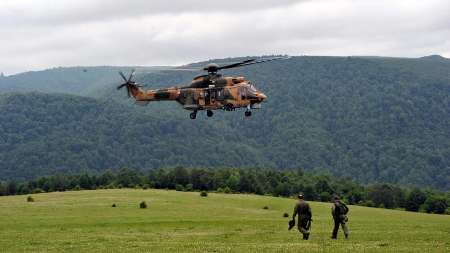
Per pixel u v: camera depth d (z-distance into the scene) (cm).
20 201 12156
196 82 8019
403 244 4619
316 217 9425
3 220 8044
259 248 4397
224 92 7806
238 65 7681
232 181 19625
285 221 7788
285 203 13325
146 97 8456
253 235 5462
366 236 5281
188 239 5150
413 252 4144
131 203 11612
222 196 14400
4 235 5700
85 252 4353
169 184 19700
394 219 9569
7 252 4428
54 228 6606
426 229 6134
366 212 12288
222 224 7056
